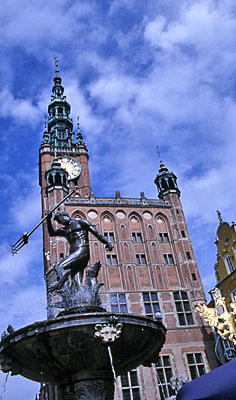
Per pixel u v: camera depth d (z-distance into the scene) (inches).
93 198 1849.2
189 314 1578.5
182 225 1855.3
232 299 1486.2
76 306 513.3
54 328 443.5
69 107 2847.0
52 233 592.7
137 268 1672.0
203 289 1653.5
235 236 1549.0
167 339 1480.1
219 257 1646.2
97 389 482.0
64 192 1868.8
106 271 1622.8
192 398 406.0
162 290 1619.1
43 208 1968.5
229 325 887.1
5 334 488.1
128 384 1350.9
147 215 1862.7
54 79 3061.0
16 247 573.9
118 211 1834.4
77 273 548.7
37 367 500.7
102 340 441.7
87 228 578.9
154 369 1395.2
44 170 2190.0
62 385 511.2
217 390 384.5
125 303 1550.2
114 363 502.9
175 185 2022.6
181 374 1398.9
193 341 1487.5
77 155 2359.7
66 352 463.2
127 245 1726.1
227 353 1342.3
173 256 1748.3
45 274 1635.1
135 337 481.7
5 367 501.0
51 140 2532.0
